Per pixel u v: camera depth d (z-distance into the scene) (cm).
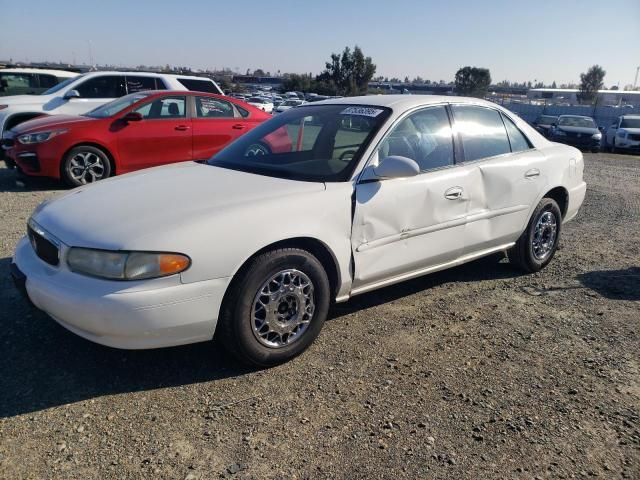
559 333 378
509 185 444
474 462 244
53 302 283
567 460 247
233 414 274
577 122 2297
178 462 239
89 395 287
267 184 339
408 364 329
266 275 302
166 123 848
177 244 276
